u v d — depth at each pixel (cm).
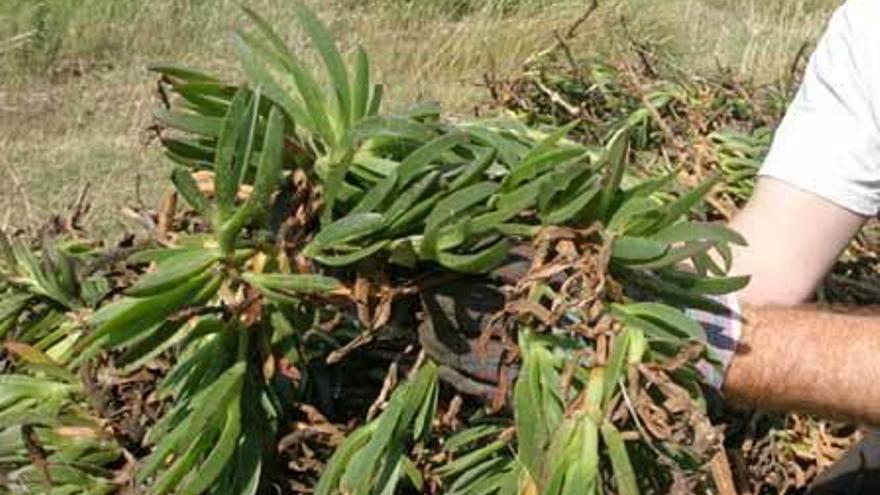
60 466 143
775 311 152
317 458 141
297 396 140
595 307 127
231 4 579
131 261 123
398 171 124
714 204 199
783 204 172
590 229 128
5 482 144
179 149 131
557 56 257
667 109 228
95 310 144
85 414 147
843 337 148
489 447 135
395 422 129
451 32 571
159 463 126
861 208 172
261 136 127
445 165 130
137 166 464
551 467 124
